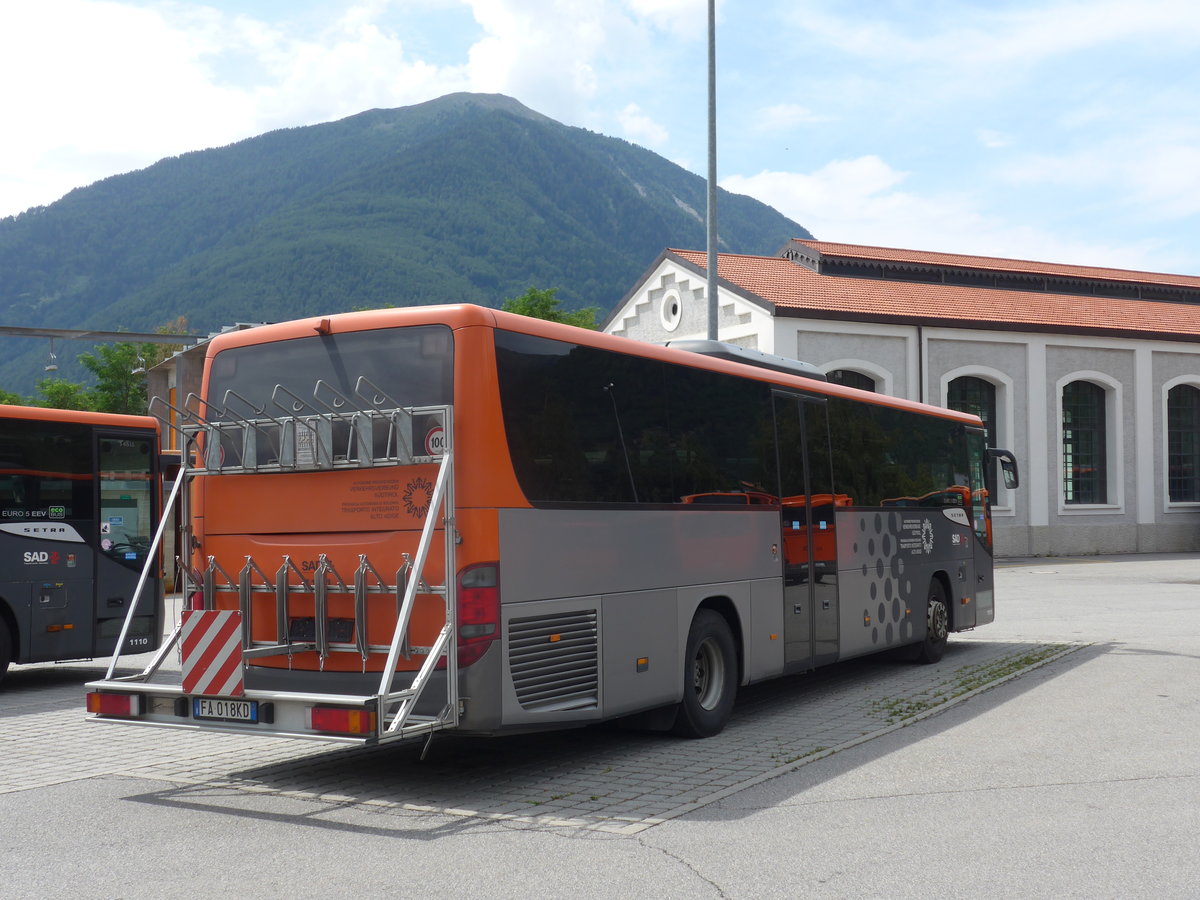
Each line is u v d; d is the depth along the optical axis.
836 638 11.10
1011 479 15.65
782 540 10.20
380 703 6.27
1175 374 38.88
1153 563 32.56
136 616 12.94
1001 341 35.41
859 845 5.70
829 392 11.45
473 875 5.24
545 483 7.28
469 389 6.91
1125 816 6.21
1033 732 8.76
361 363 7.33
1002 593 23.16
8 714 10.48
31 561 11.85
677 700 8.53
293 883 5.16
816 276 35.81
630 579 8.05
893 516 12.55
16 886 5.16
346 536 7.21
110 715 7.21
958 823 6.11
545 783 7.30
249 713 6.70
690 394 9.05
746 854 5.56
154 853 5.69
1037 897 4.85
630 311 37.44
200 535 7.81
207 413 7.96
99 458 12.64
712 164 21.52
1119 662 12.58
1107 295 41.44
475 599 6.74
